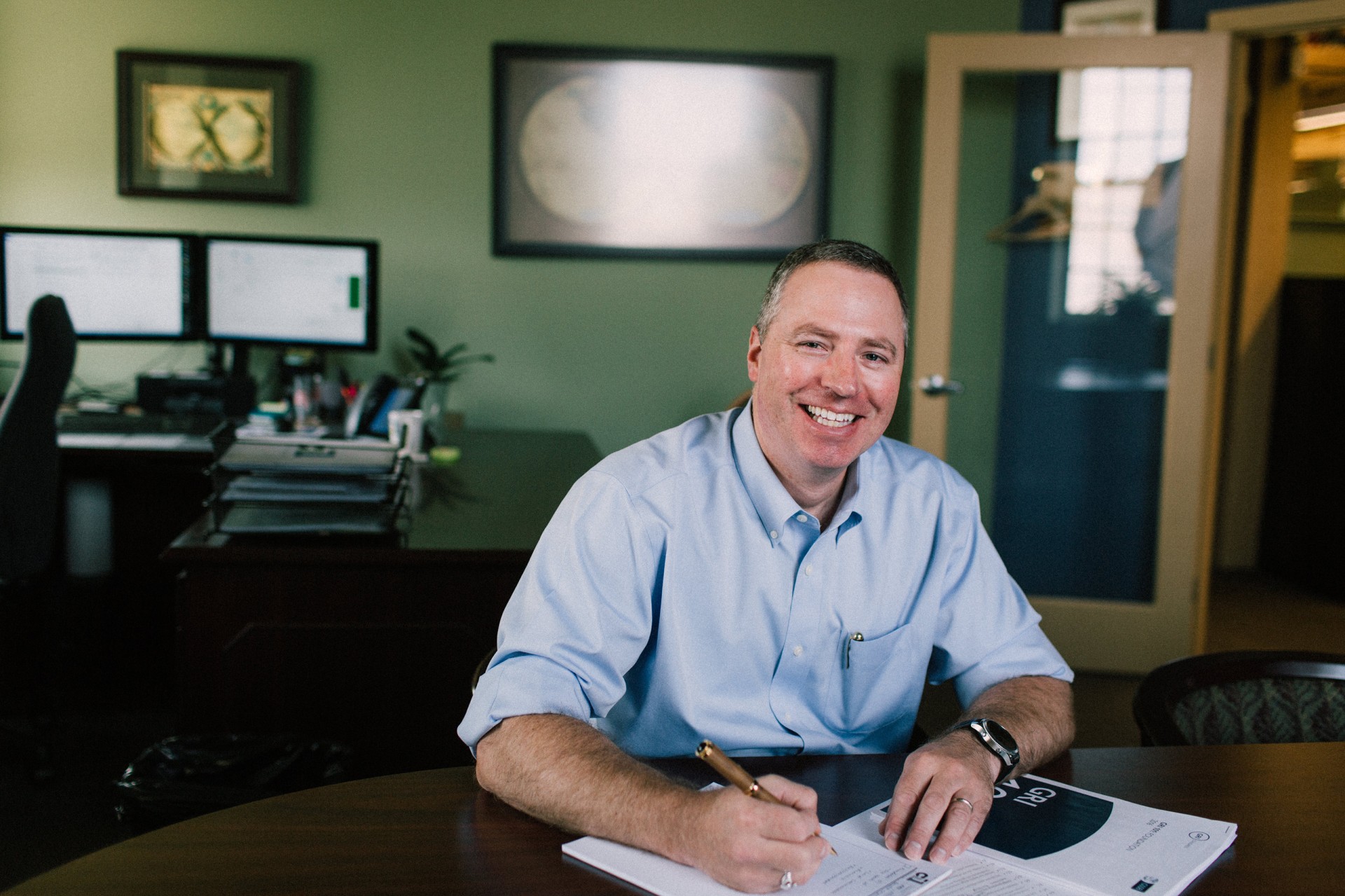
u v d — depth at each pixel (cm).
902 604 121
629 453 117
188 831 89
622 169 366
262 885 80
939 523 124
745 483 115
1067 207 351
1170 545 344
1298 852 88
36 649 245
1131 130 341
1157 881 82
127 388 356
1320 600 435
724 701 115
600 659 108
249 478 193
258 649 186
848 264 109
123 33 345
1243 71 346
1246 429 482
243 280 325
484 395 373
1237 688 137
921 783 92
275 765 163
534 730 95
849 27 370
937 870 83
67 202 348
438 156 362
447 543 191
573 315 373
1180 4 349
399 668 190
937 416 350
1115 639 351
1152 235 346
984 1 370
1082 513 363
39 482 239
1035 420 362
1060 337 358
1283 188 469
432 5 356
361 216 361
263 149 352
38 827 219
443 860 84
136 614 302
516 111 360
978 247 356
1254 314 475
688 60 363
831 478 114
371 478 196
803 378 107
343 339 327
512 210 364
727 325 378
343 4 353
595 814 87
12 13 340
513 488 249
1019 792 99
